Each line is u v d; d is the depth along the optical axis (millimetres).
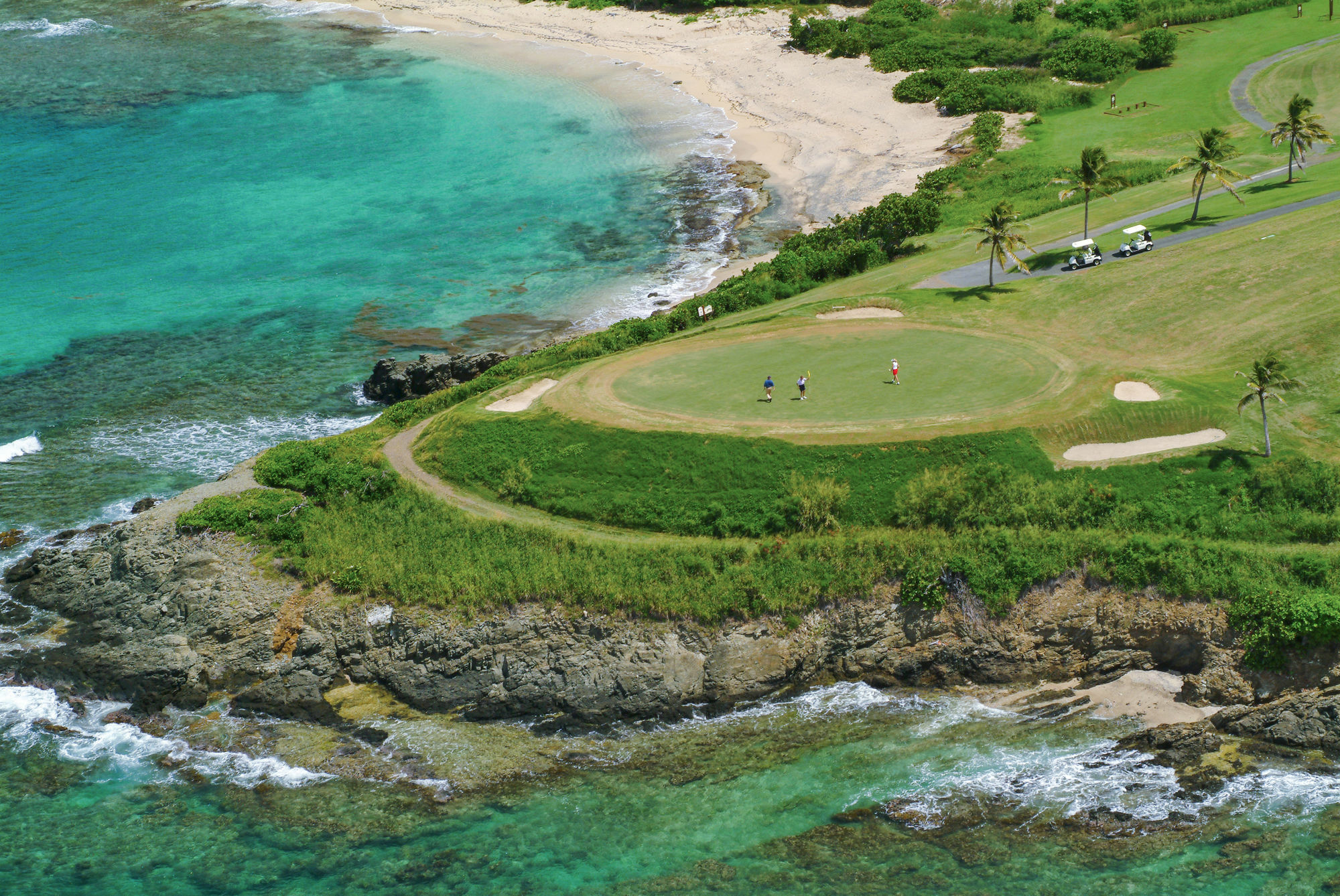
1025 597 61031
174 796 55344
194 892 50000
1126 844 50375
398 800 54781
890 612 61625
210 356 103000
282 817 53906
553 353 90125
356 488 72875
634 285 112938
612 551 64938
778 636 61281
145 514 71125
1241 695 57250
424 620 61938
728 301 97438
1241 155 117188
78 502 79625
